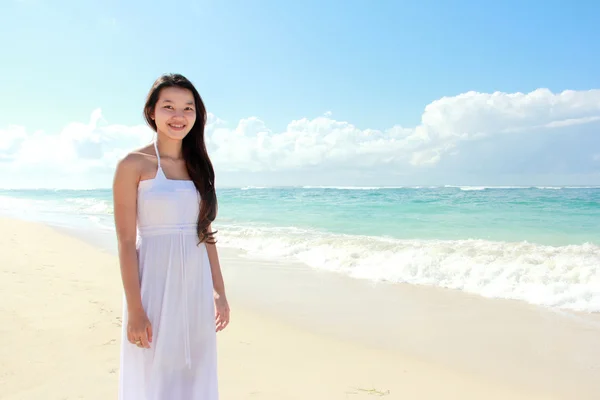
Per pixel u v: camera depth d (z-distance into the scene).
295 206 24.20
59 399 3.09
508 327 5.28
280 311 5.92
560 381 3.85
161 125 2.16
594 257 8.12
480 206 20.38
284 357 4.27
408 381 3.79
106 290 6.18
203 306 2.18
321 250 10.06
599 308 5.86
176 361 2.08
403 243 10.33
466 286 7.16
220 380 3.68
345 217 17.94
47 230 13.90
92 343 4.13
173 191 2.11
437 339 4.88
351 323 5.42
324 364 4.12
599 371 4.05
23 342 4.07
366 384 3.70
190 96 2.19
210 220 2.28
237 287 7.29
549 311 5.88
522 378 3.90
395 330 5.16
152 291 2.06
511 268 7.56
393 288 7.19
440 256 8.68
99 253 9.86
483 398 3.52
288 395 3.42
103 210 25.61
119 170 2.04
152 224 2.09
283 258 9.83
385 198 28.11
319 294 6.84
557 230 12.80
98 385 3.32
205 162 2.31
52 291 5.93
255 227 14.94
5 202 36.00
